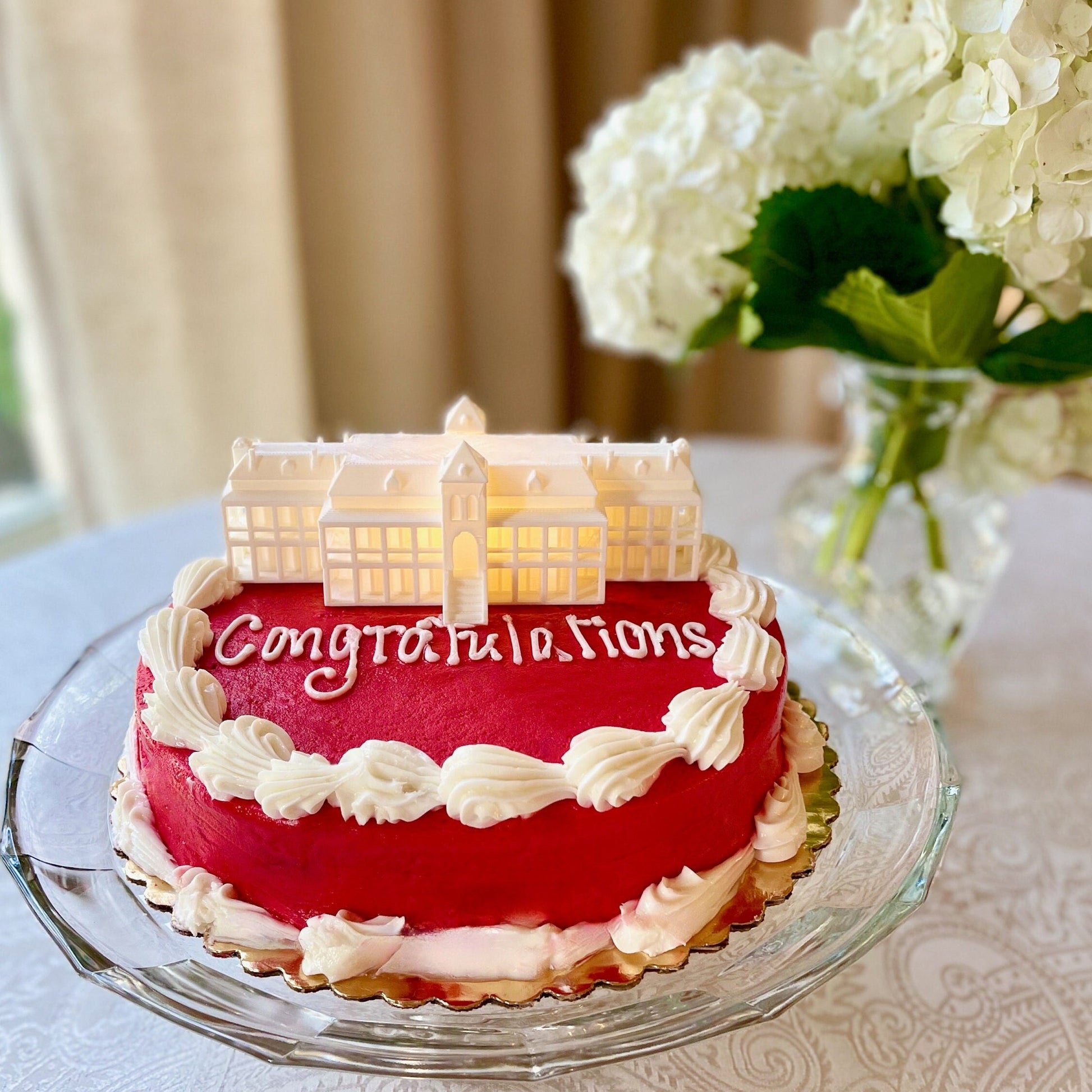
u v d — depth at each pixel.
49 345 0.84
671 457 0.45
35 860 0.38
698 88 0.49
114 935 0.36
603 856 0.37
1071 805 0.51
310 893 0.37
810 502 0.60
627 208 0.52
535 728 0.39
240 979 0.36
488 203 0.98
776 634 0.44
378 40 0.86
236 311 0.85
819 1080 0.39
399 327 0.95
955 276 0.44
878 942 0.36
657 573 0.46
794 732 0.44
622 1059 0.33
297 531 0.45
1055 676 0.61
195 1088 0.38
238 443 0.45
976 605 0.58
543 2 0.92
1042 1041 0.40
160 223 0.80
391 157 0.90
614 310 0.55
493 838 0.36
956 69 0.45
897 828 0.41
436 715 0.39
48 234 0.79
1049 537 0.74
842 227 0.47
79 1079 0.38
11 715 0.53
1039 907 0.46
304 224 0.93
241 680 0.41
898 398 0.54
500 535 0.44
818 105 0.47
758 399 1.14
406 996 0.35
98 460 0.87
